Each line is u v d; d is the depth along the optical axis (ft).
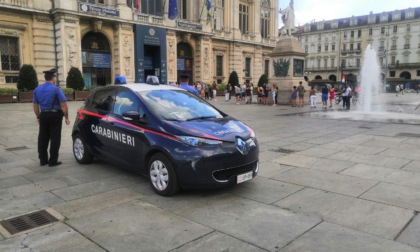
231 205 15.55
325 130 38.40
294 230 12.89
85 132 22.52
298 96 80.59
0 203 16.08
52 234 12.82
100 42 103.04
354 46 305.94
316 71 326.03
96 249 11.64
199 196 16.81
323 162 23.18
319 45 326.03
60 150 28.45
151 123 17.66
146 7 114.32
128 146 18.81
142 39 106.73
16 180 19.75
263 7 166.71
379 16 291.99
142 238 12.40
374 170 20.98
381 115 55.83
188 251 11.43
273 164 22.81
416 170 20.83
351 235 12.42
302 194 16.87
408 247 11.47
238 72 150.71
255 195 16.83
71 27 91.76
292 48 80.43
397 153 25.57
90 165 23.13
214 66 142.41
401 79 261.65
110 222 13.83
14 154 27.20
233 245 11.79
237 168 16.63
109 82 105.60
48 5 90.99
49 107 22.39
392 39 286.25
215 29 139.95
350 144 29.53
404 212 14.43
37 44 89.97
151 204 15.85
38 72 90.58
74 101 87.76
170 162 16.40
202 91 108.17
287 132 37.17
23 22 88.07
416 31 273.13
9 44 87.76
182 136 16.30
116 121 19.72
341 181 18.86
